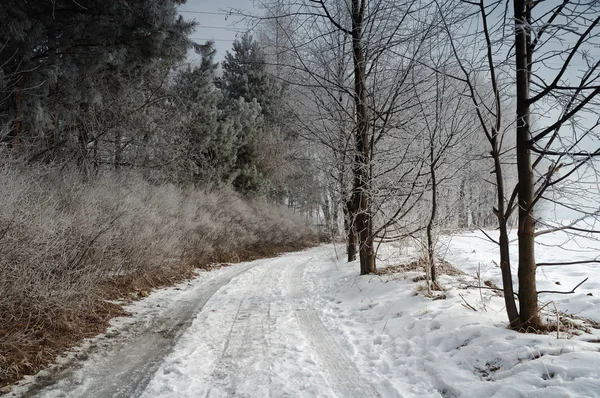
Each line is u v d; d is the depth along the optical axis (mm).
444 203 8594
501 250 4855
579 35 4176
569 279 8922
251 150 25641
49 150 11523
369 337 5824
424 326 5527
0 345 4477
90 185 10125
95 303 6750
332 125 10484
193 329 6199
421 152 8445
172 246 11172
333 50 9398
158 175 15680
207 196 18156
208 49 12133
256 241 21234
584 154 4023
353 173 9906
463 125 8023
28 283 5043
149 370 4543
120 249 8219
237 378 4316
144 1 10234
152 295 8664
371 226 9898
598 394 3164
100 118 13727
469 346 4562
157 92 15914
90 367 4598
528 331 4598
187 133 18797
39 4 9352
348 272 11117
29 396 3842
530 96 5000
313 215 37000
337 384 4188
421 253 8586
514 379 3643
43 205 6633
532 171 4656
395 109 9359
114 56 10469
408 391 4023
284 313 7309
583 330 4715
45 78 9492
